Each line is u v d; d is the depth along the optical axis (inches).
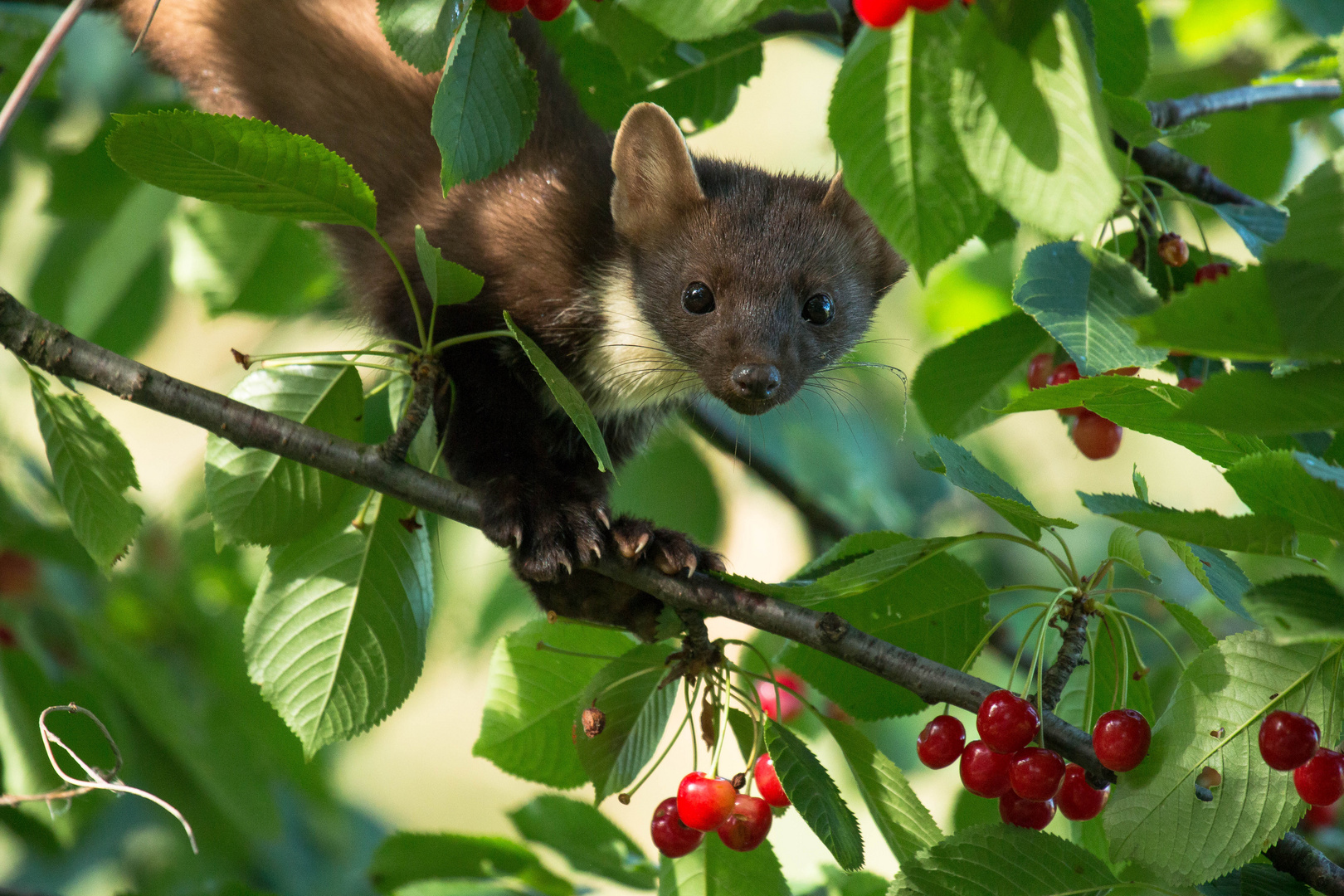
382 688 358.0
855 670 356.2
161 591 571.2
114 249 510.0
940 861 295.0
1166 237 384.8
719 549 599.8
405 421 334.0
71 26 273.6
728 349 443.2
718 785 308.0
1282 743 267.6
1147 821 283.9
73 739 460.8
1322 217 204.1
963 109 216.7
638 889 395.2
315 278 524.4
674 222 459.8
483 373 417.1
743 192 472.4
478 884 394.9
